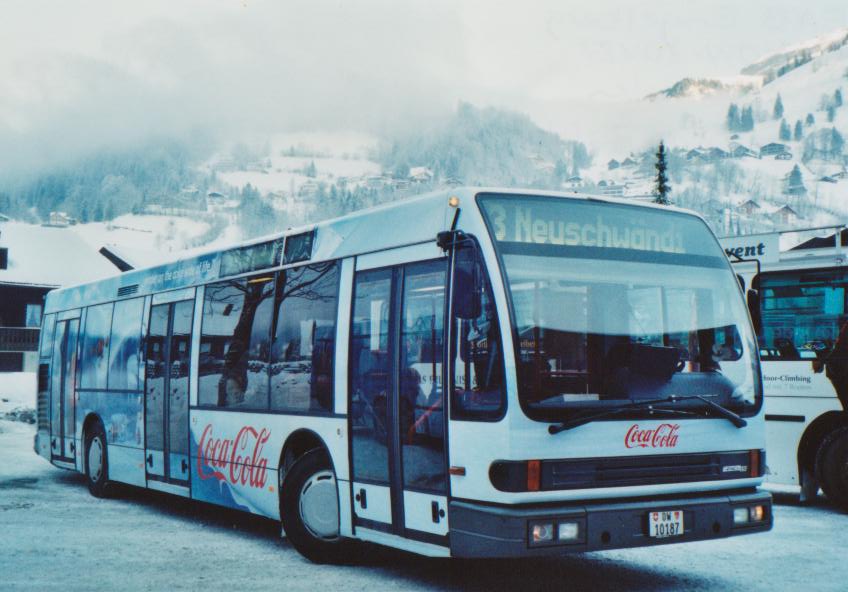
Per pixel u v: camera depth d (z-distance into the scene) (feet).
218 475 31.99
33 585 24.12
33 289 211.20
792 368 38.68
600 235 22.39
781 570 25.43
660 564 26.30
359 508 24.82
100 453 41.88
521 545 19.61
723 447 22.39
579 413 20.59
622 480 20.93
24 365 201.67
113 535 31.91
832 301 38.11
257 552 28.68
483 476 20.45
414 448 22.71
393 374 23.70
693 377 22.40
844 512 36.47
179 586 23.93
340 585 23.86
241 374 31.12
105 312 43.09
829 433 37.17
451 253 22.17
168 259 38.09
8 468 54.44
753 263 40.37
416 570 25.75
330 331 26.58
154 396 37.19
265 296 30.22
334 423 25.96
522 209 21.76
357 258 25.86
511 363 20.31
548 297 21.17
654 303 22.52
